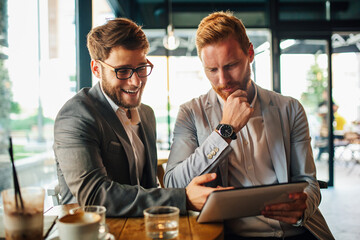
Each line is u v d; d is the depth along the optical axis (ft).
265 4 17.12
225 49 3.90
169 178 4.06
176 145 4.41
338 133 22.56
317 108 16.75
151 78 17.46
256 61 17.11
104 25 3.85
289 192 3.05
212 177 3.38
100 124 3.80
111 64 3.82
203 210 3.01
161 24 17.44
